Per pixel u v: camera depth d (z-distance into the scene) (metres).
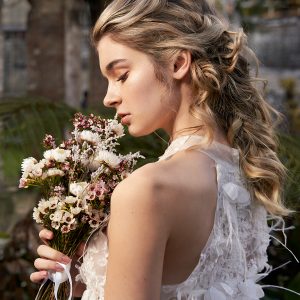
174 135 1.46
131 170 1.61
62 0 4.59
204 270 1.34
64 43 4.59
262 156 1.51
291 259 3.86
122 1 1.43
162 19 1.42
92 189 1.54
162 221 1.26
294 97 10.68
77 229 1.55
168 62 1.41
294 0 8.45
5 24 11.73
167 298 1.33
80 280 1.61
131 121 1.45
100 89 4.53
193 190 1.32
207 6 1.54
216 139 1.45
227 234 1.38
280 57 11.05
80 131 1.69
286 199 2.55
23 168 1.60
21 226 3.42
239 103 1.51
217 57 1.48
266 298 3.61
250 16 7.87
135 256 1.25
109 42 1.43
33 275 1.61
